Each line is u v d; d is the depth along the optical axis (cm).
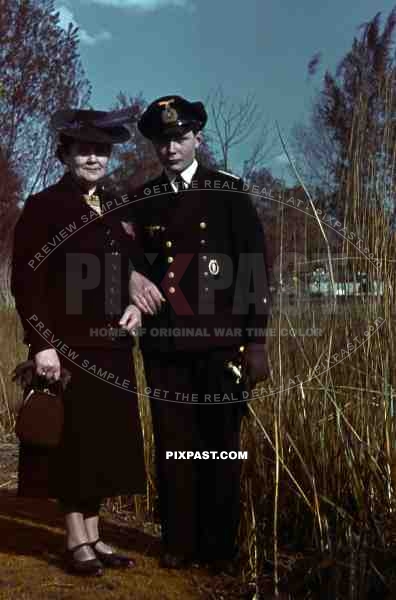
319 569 277
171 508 315
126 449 308
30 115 1106
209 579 305
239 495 312
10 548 341
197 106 315
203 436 313
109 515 395
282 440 323
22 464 307
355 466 298
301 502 321
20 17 1095
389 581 266
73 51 1144
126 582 301
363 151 321
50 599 285
